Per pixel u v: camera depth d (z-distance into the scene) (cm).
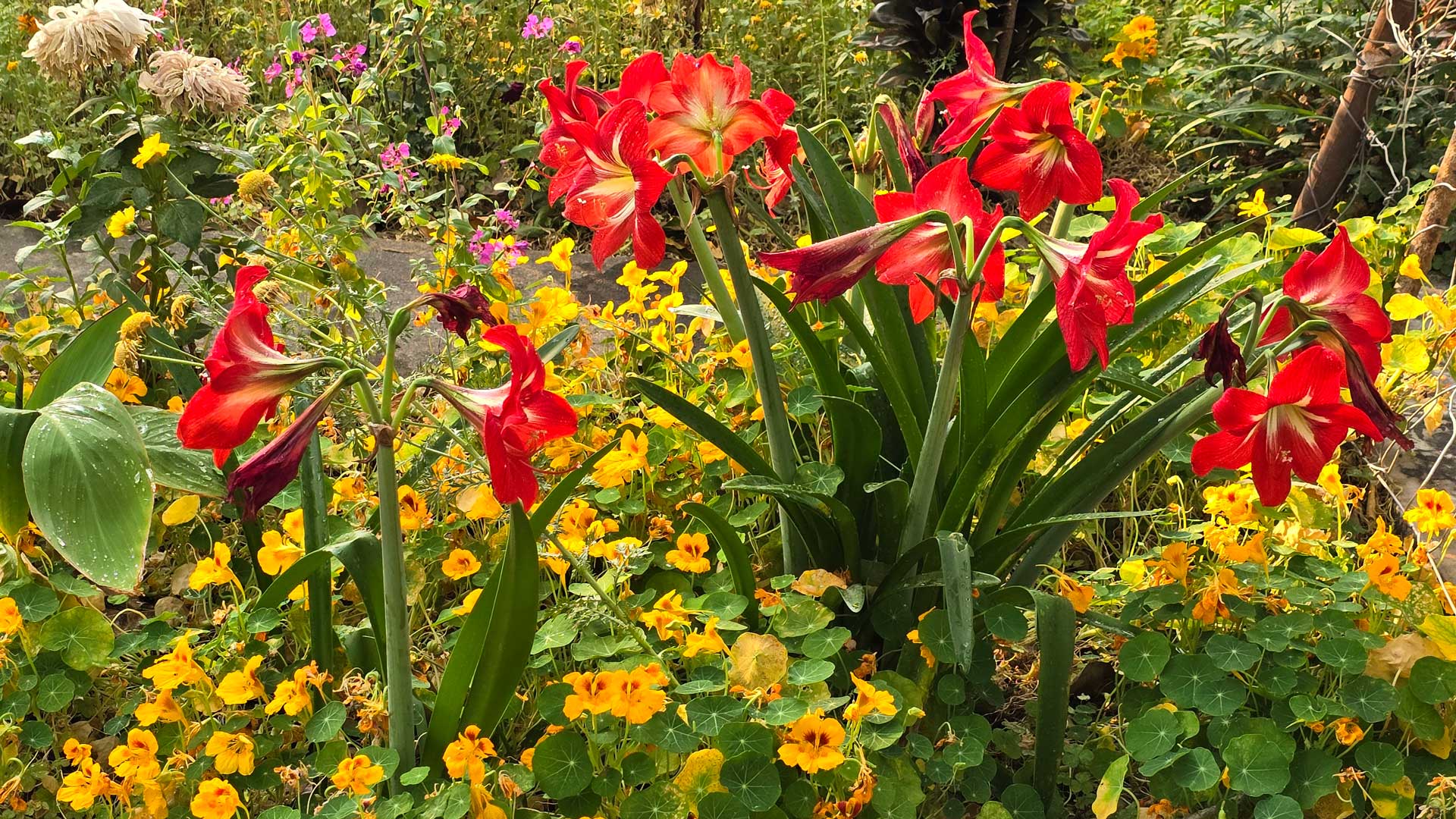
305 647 233
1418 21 418
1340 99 511
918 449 225
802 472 220
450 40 555
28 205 326
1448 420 337
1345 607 212
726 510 264
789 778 198
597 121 199
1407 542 277
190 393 256
